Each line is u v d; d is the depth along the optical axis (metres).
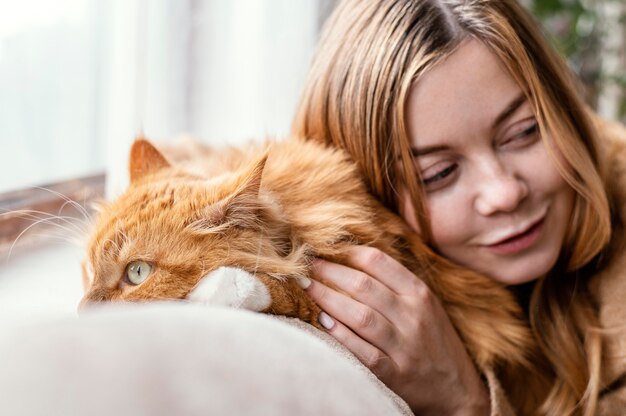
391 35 0.91
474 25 0.88
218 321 0.49
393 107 0.89
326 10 2.07
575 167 0.94
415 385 0.83
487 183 0.89
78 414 0.38
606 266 1.03
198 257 0.69
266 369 0.47
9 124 1.07
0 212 0.94
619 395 0.96
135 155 0.92
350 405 0.49
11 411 0.38
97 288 0.72
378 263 0.83
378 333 0.78
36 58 1.11
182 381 0.43
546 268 0.97
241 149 1.03
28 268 0.98
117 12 1.25
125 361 0.42
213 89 1.68
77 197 1.11
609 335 0.98
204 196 0.73
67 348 0.42
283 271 0.72
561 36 2.37
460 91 0.87
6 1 1.02
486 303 0.96
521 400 0.98
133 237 0.71
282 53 1.83
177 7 1.53
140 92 1.29
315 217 0.81
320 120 1.01
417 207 0.92
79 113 1.22
